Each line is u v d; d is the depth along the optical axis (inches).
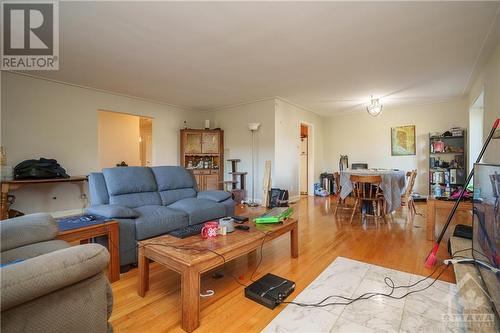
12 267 28.9
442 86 171.2
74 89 167.5
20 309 29.1
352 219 154.6
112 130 242.2
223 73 146.3
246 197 225.1
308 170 267.1
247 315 60.7
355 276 79.7
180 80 158.6
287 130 222.7
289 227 90.7
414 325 55.8
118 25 93.8
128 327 56.3
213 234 73.4
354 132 268.5
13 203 141.7
